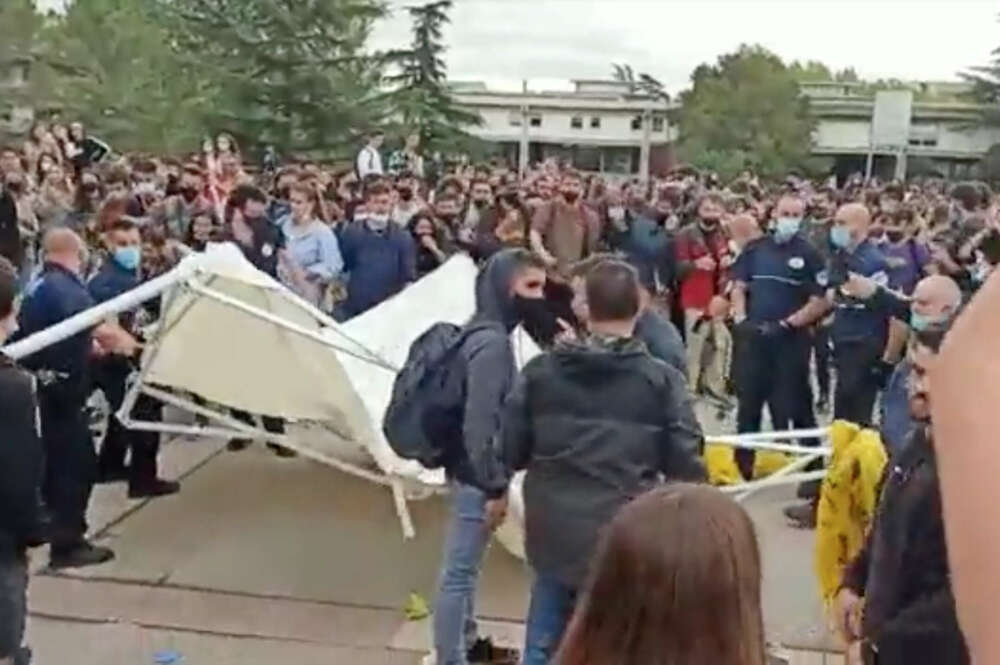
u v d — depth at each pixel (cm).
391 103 3947
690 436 357
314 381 581
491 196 1233
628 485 353
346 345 589
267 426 723
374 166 1800
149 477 678
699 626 167
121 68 3966
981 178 5038
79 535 573
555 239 1066
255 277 570
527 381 370
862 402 708
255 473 728
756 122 6250
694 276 1101
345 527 640
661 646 168
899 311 692
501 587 560
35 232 962
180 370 609
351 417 577
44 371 538
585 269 407
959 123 5878
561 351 367
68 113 3791
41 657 477
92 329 554
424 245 1031
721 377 994
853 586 339
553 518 357
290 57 3469
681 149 6456
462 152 4325
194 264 563
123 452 682
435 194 1326
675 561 170
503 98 7281
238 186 970
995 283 76
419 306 697
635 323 405
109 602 534
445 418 412
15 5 4016
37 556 578
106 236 640
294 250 909
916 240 805
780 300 713
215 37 3506
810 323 713
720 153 6031
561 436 359
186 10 3625
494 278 415
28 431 349
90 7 4094
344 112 3484
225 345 589
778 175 5972
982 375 73
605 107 7244
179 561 584
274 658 485
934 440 75
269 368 591
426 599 545
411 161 2344
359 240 920
